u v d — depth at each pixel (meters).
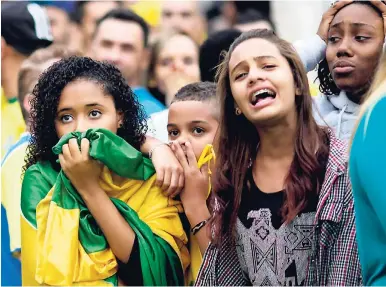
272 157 6.84
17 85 9.30
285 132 6.78
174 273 7.00
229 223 6.87
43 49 9.38
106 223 6.87
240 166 6.94
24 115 9.09
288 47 6.87
